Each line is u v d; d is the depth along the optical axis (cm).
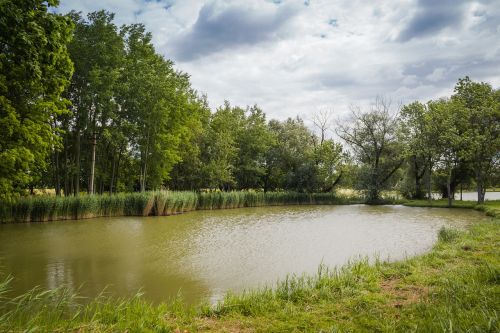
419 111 4284
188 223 2586
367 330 519
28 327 503
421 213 3303
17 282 1077
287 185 5159
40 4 1348
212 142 4609
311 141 5550
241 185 5441
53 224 2439
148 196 3084
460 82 4209
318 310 638
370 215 3197
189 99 4506
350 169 5191
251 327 566
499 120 3747
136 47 3522
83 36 3034
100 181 3934
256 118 5419
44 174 3297
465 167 4372
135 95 3406
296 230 2223
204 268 1254
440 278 796
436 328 475
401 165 5181
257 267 1266
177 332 541
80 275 1161
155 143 3703
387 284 811
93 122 3173
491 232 1504
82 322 575
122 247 1645
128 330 532
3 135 1500
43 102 1655
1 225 2359
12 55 1313
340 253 1500
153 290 1005
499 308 550
